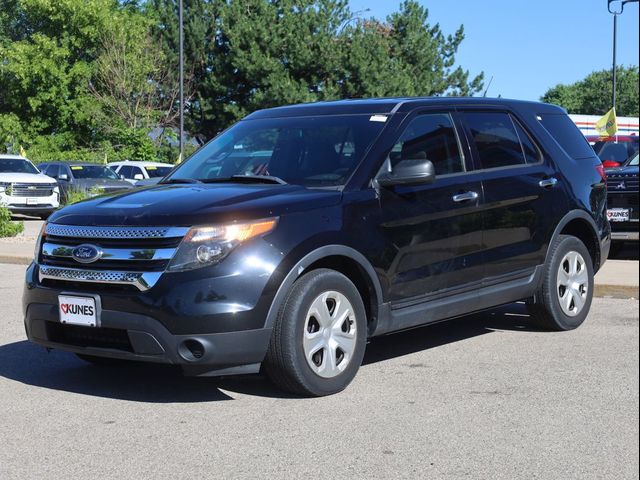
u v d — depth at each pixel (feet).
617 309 27.86
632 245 48.29
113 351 16.93
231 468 13.56
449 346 22.53
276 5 131.75
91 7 129.18
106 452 14.38
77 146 136.26
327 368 17.58
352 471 13.35
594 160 25.71
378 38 130.72
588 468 13.44
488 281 21.49
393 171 18.88
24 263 43.55
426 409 16.67
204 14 134.31
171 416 16.42
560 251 23.67
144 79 130.62
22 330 25.45
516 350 21.91
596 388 18.13
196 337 16.14
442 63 144.15
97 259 16.92
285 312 16.88
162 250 16.43
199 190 18.21
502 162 22.39
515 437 14.96
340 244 17.78
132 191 19.06
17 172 81.10
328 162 19.42
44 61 129.39
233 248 16.46
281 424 15.79
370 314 18.89
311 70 127.54
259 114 22.58
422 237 19.58
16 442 14.94
